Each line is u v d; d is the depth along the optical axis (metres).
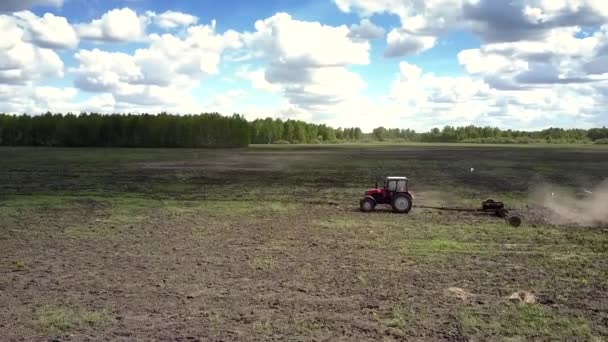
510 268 12.47
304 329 8.55
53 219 20.02
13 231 17.42
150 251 14.34
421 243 15.45
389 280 11.38
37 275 11.82
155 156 78.44
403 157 78.81
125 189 31.20
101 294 10.41
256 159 70.62
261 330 8.52
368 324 8.77
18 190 30.22
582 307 9.66
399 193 21.97
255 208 23.39
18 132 147.88
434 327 8.66
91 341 8.09
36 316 9.16
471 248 14.74
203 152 98.12
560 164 59.22
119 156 77.56
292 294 10.39
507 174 44.44
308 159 71.38
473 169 49.12
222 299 10.09
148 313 9.31
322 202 25.56
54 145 143.88
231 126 144.50
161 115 150.50
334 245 15.16
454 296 10.25
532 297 10.16
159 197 27.31
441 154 91.19
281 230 17.73
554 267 12.57
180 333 8.39
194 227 18.31
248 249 14.61
